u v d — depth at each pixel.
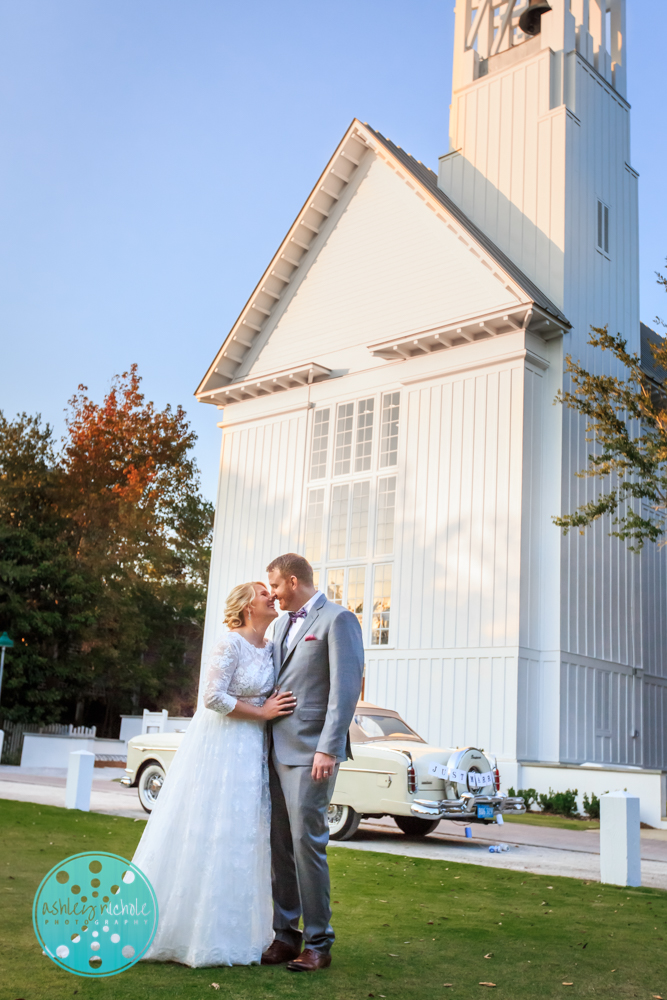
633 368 17.75
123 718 27.06
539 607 19.20
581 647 19.53
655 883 8.45
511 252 22.03
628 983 4.44
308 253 24.83
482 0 24.84
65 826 9.30
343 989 3.99
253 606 4.81
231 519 25.28
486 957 4.80
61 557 30.81
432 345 21.16
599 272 22.36
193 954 4.21
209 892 4.28
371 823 13.53
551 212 21.50
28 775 19.14
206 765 4.50
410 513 20.89
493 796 10.98
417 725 19.66
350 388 23.11
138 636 33.62
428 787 10.50
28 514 33.34
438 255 21.73
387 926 5.48
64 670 30.05
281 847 4.66
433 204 21.56
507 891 7.19
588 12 25.19
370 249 23.33
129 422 39.91
